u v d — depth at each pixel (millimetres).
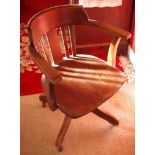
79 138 1554
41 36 1330
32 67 2133
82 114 1144
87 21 1414
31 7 3141
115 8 2029
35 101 1812
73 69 1414
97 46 2240
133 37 2078
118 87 1288
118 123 1615
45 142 1528
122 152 1473
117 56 2258
